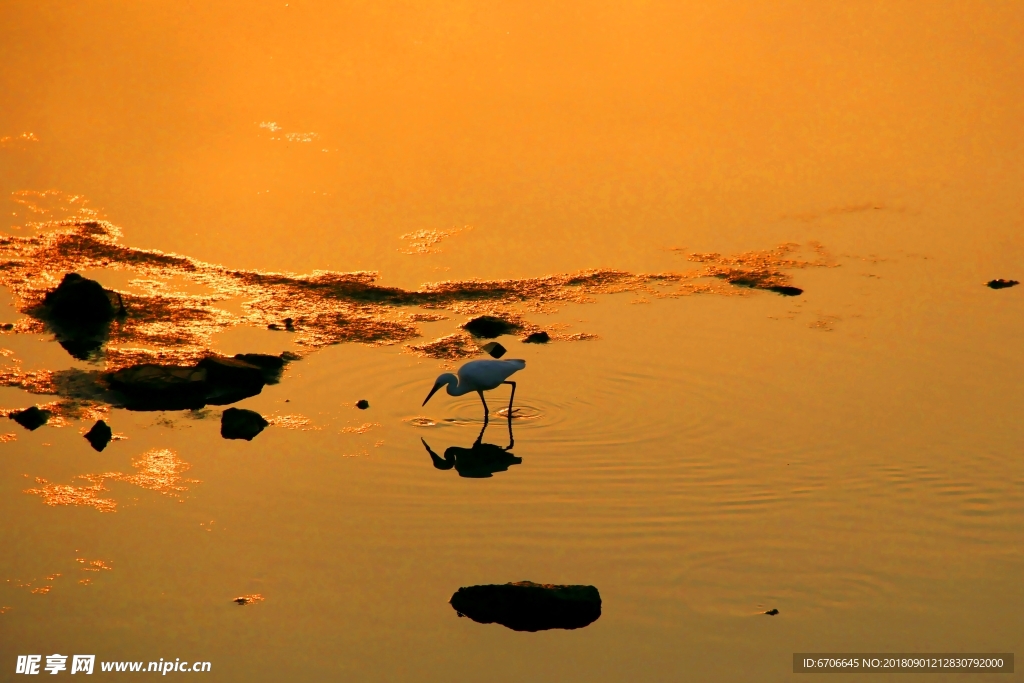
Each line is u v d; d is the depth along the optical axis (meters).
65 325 30.20
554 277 33.72
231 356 28.69
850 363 29.00
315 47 52.03
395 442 25.42
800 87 49.19
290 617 19.45
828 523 22.41
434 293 32.56
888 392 27.53
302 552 21.28
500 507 22.94
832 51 53.19
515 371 26.48
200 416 26.42
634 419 26.42
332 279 33.22
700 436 25.67
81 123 43.50
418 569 20.86
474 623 19.41
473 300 32.22
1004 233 36.72
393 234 36.03
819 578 20.70
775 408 26.81
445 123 44.75
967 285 33.50
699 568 20.98
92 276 32.78
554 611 19.38
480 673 18.20
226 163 40.75
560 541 21.80
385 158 41.53
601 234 36.38
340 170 40.41
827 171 41.34
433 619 19.48
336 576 20.59
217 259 34.12
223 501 22.89
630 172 40.91
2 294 31.55
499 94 47.69
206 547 21.33
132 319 30.59
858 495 23.34
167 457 24.52
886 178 40.84
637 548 21.58
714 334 30.53
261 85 47.66
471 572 20.81
